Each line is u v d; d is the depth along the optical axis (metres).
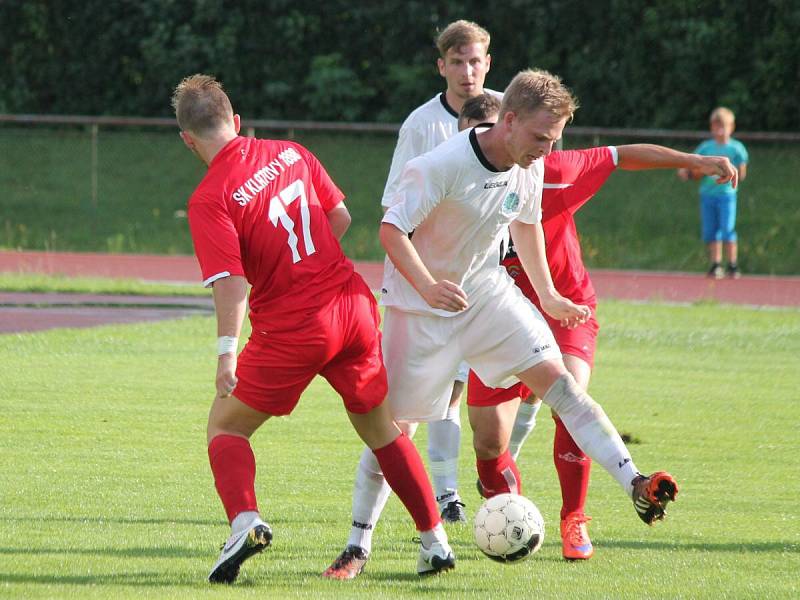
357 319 17.52
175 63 105.31
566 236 20.88
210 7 104.56
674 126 94.56
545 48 98.62
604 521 22.06
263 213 17.16
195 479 24.45
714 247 71.06
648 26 94.69
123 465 25.59
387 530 21.55
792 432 30.58
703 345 45.69
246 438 17.67
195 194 17.19
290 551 19.38
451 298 17.09
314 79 103.06
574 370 20.08
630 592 16.84
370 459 18.22
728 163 20.33
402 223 17.47
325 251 17.61
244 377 17.38
